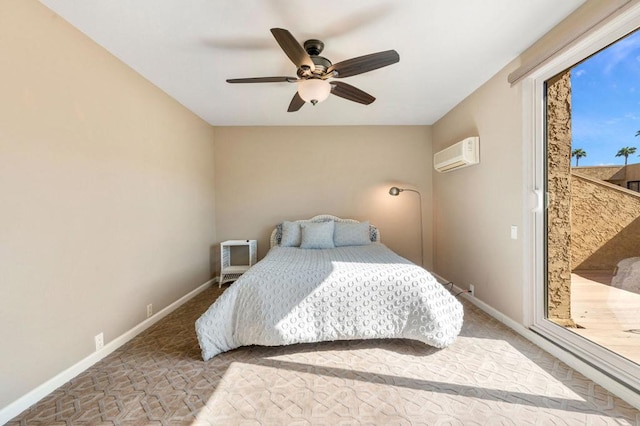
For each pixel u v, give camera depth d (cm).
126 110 244
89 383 183
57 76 182
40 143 171
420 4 175
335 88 232
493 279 282
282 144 431
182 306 326
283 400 165
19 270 159
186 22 190
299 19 188
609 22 158
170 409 158
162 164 296
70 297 189
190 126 358
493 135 276
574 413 150
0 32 151
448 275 385
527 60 227
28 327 163
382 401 163
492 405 158
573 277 205
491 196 282
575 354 193
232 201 430
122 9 177
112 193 227
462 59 243
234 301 225
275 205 432
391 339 242
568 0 174
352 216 435
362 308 222
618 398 161
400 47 223
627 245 168
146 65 246
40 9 171
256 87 292
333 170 433
